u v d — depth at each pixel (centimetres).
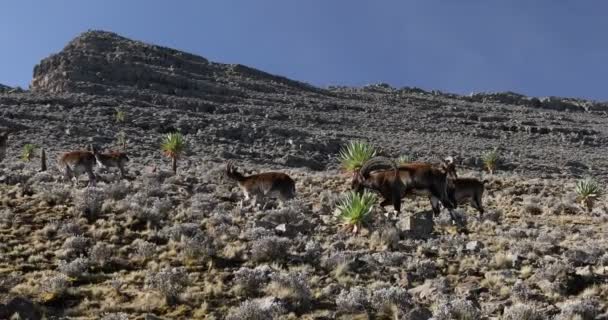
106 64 10756
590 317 966
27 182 1780
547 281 1105
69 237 1275
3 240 1233
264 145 6216
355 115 10906
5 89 8906
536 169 5981
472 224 1662
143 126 6569
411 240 1418
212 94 11088
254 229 1360
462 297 1041
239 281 1058
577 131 10894
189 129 6644
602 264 1251
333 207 1808
